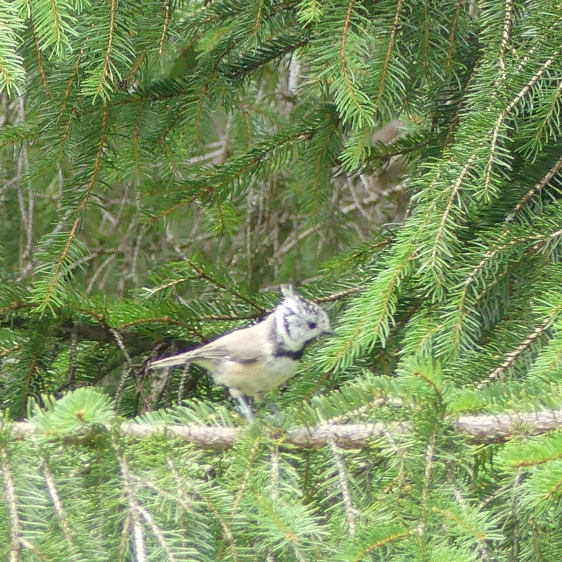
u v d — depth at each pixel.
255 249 12.98
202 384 9.66
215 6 9.48
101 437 5.30
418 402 5.52
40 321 8.88
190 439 5.82
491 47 7.50
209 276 9.39
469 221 7.93
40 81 8.39
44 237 8.45
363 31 7.25
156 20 8.01
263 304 9.38
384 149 9.81
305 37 9.33
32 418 5.28
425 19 7.64
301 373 8.79
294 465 5.80
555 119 7.31
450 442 5.36
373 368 8.20
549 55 7.23
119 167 9.16
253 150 9.41
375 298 7.00
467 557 4.53
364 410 5.74
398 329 8.12
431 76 8.18
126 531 4.93
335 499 5.65
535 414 5.57
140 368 9.20
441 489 5.14
